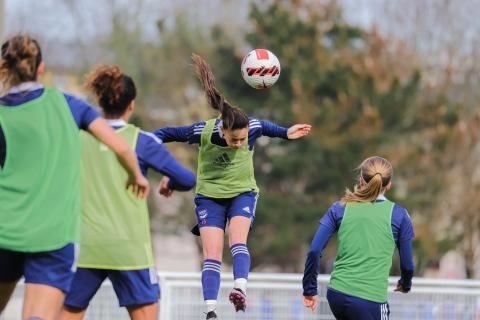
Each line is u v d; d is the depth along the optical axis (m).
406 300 32.66
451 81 111.75
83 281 18.42
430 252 91.38
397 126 97.00
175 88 124.12
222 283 32.66
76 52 154.50
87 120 16.36
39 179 15.89
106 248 18.20
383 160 22.92
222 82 100.12
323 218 22.94
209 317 22.92
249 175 23.89
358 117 94.56
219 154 23.45
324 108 94.88
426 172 96.31
